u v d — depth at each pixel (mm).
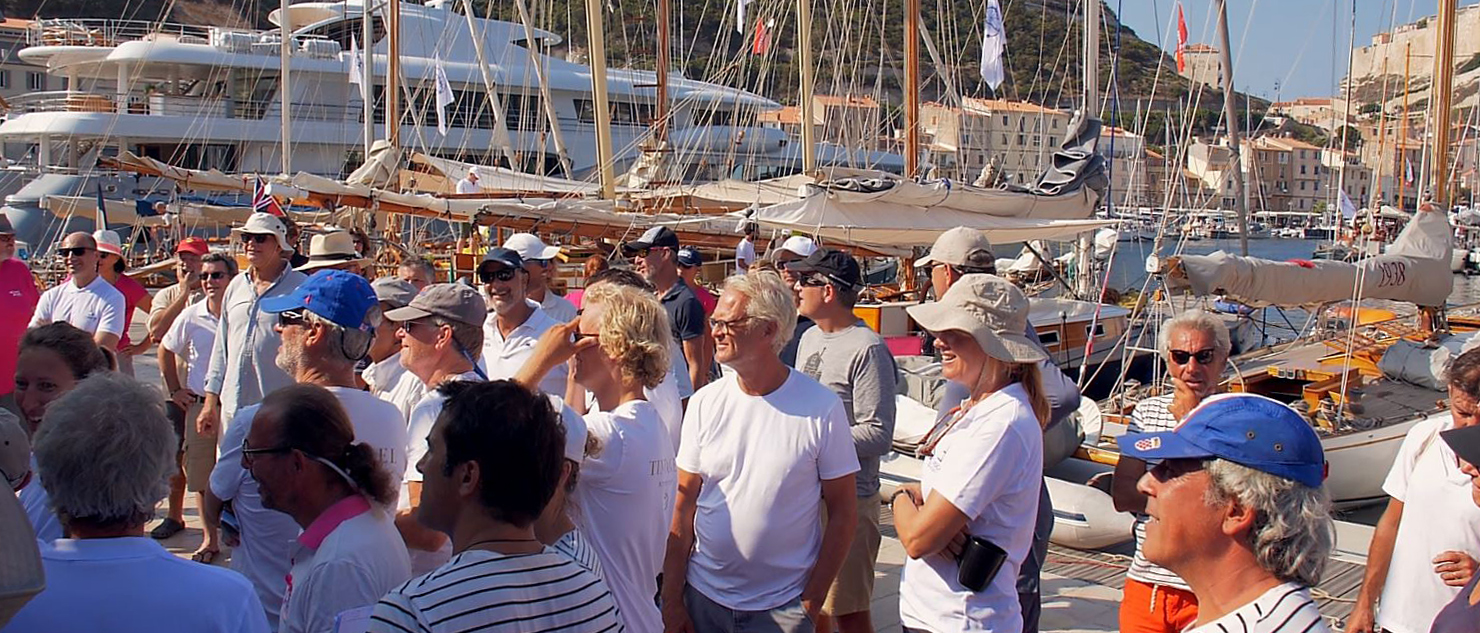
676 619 4078
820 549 3980
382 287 5500
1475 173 53031
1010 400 3582
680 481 4102
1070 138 18625
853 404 4844
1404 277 11352
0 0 59812
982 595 3545
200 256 8258
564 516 2908
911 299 15555
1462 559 3693
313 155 28891
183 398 6898
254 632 2869
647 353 3738
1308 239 75562
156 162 18266
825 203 15320
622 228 15508
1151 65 56125
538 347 3803
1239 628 2271
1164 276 9828
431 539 3795
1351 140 50688
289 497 3250
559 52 48281
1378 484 9633
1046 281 18688
